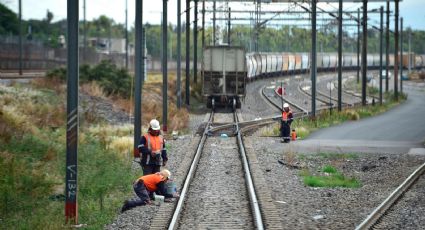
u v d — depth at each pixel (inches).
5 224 1518.2
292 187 2032.5
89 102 4188.0
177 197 1760.6
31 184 1894.7
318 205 1740.9
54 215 1592.0
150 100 4877.0
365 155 2851.9
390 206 1685.5
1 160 2052.2
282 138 3368.6
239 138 3336.6
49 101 3850.9
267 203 1707.7
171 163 2529.5
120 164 2368.4
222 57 5629.9
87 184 1937.7
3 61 7352.4
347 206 1726.1
